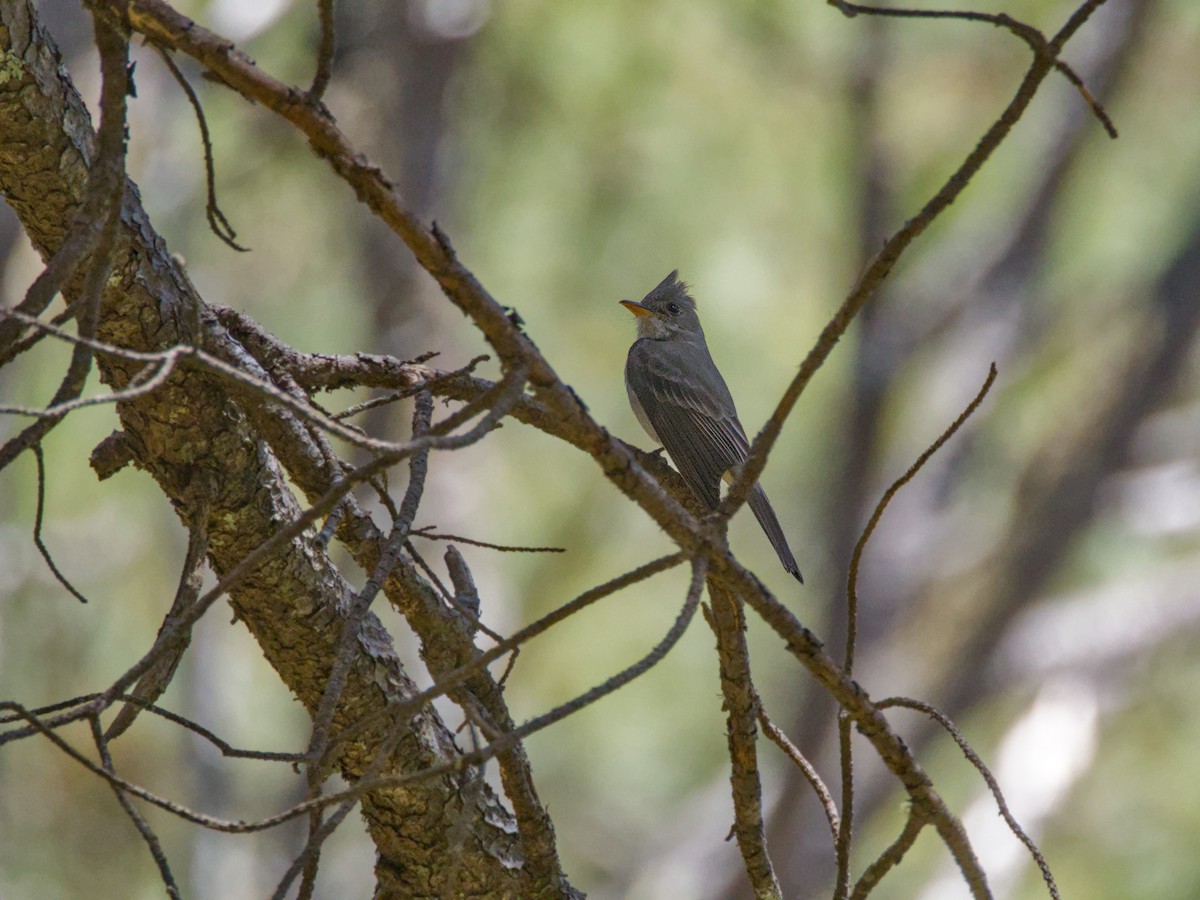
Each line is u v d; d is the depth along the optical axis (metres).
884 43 13.01
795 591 15.14
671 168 13.16
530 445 13.38
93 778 12.03
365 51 12.67
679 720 14.80
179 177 12.57
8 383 11.10
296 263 13.27
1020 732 13.80
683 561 2.89
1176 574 14.67
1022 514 14.48
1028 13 13.69
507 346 2.86
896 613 14.30
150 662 2.75
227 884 12.36
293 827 12.55
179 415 3.73
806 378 2.91
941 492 14.70
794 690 14.45
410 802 3.96
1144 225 14.83
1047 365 15.02
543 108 13.16
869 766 13.60
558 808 14.89
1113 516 14.81
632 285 13.16
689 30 12.88
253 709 13.64
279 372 4.12
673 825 14.66
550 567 13.34
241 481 3.83
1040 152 14.48
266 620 3.94
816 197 13.56
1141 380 14.32
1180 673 14.34
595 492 13.40
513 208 13.24
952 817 3.21
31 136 3.56
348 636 3.14
